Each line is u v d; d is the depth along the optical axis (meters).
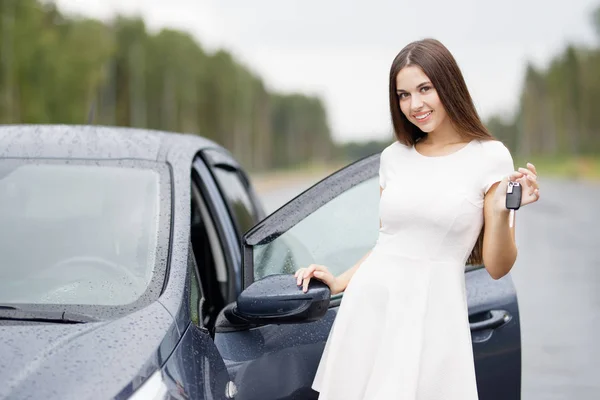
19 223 4.00
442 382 3.50
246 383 3.66
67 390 2.89
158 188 4.20
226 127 134.75
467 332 3.54
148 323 3.31
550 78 144.12
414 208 3.57
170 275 3.70
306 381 3.86
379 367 3.52
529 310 11.89
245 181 6.74
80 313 3.41
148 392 2.98
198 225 5.08
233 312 3.75
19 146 4.45
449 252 3.57
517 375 4.30
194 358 3.30
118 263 3.79
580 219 32.19
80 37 59.19
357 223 4.18
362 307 3.61
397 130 3.73
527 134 165.25
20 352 3.06
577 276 15.32
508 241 3.44
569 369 8.73
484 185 3.54
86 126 4.82
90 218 4.02
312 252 4.06
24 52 51.19
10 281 3.73
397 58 3.66
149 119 102.56
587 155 136.88
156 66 103.19
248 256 3.79
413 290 3.55
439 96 3.58
